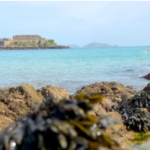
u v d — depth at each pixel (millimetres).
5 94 9562
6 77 31672
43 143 3238
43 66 48188
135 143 8016
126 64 49938
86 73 35312
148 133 9039
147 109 11023
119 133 8398
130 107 11289
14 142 3324
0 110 8688
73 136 3229
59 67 45562
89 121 3525
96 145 3244
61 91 11039
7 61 64812
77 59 70250
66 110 3506
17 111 8883
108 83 16656
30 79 29609
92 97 3721
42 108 3721
